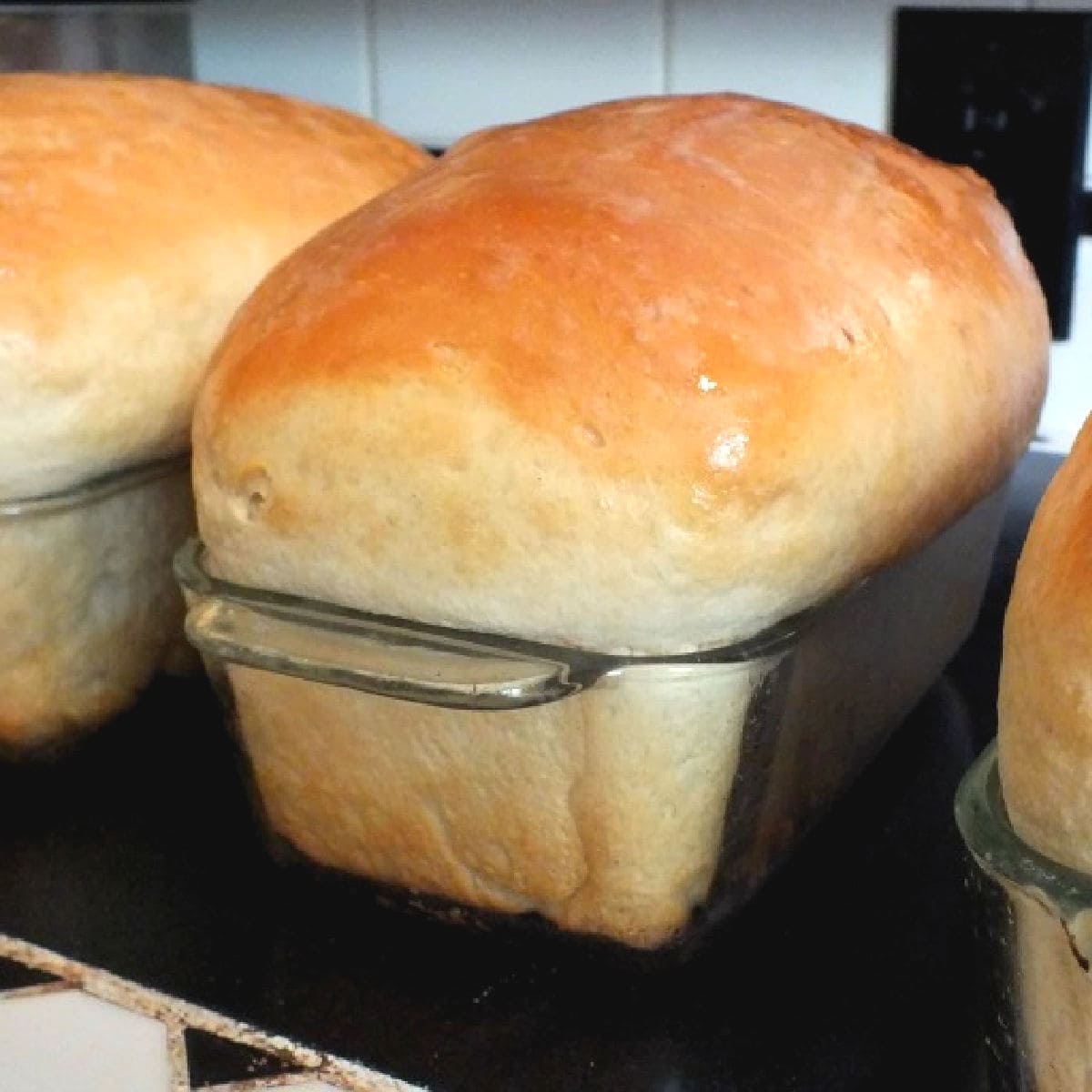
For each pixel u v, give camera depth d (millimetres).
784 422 274
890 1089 282
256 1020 302
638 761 285
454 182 321
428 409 278
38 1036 308
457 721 295
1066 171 645
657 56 693
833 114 675
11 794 383
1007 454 362
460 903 318
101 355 349
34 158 365
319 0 744
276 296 312
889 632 350
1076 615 219
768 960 316
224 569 308
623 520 267
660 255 288
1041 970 234
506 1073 288
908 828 359
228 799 378
